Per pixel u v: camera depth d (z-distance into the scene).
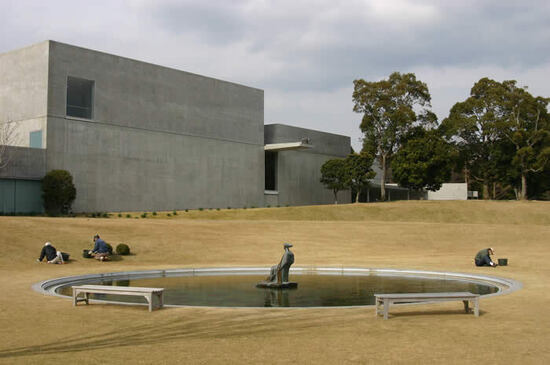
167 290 14.98
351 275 19.16
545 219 54.88
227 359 6.92
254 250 27.55
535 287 14.49
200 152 52.59
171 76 50.09
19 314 10.27
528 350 7.43
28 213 40.00
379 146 65.88
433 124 66.25
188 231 30.98
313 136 67.25
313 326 9.11
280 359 6.93
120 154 45.66
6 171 38.44
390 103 63.44
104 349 7.47
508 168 65.88
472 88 67.81
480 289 15.18
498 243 31.75
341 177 61.44
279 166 62.12
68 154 42.00
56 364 6.63
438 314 10.27
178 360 6.86
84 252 23.30
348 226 36.03
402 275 19.09
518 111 64.25
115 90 45.44
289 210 52.00
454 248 30.09
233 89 56.41
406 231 34.56
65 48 42.00
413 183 61.88
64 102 41.88
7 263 20.56
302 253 27.28
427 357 7.05
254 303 12.58
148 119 47.97
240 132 57.03
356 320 9.66
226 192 55.09
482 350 7.42
